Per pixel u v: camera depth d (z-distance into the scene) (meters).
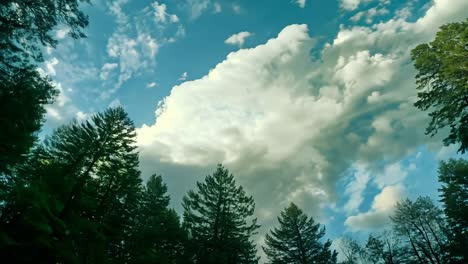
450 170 30.61
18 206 9.19
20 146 11.02
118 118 20.41
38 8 9.84
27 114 11.56
